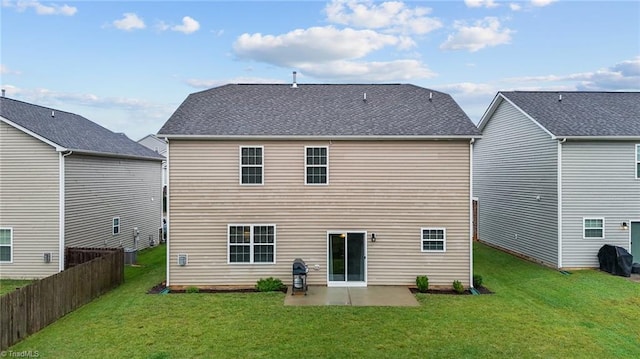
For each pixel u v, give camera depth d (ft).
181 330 33.09
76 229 56.13
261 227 47.11
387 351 29.14
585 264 55.77
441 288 46.85
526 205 64.44
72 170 55.26
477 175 84.28
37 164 52.70
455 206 47.16
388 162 47.24
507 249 71.00
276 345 30.12
